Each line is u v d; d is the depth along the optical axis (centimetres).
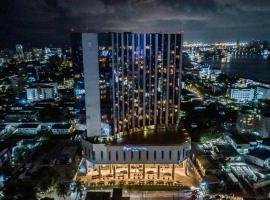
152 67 18875
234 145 19850
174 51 19088
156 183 15662
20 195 13625
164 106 19962
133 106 18862
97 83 16650
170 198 14350
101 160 16438
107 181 15962
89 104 16912
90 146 16500
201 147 19750
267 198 13775
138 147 16225
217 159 17788
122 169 17262
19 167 17625
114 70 17050
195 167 17500
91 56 16250
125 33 17438
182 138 17338
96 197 12681
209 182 15025
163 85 19488
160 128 19338
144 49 18362
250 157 17738
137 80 18612
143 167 16438
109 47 16612
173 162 16325
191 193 14675
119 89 17675
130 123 18950
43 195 14550
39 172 15638
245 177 15738
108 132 17275
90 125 17225
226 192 14300
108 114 17188
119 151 16300
